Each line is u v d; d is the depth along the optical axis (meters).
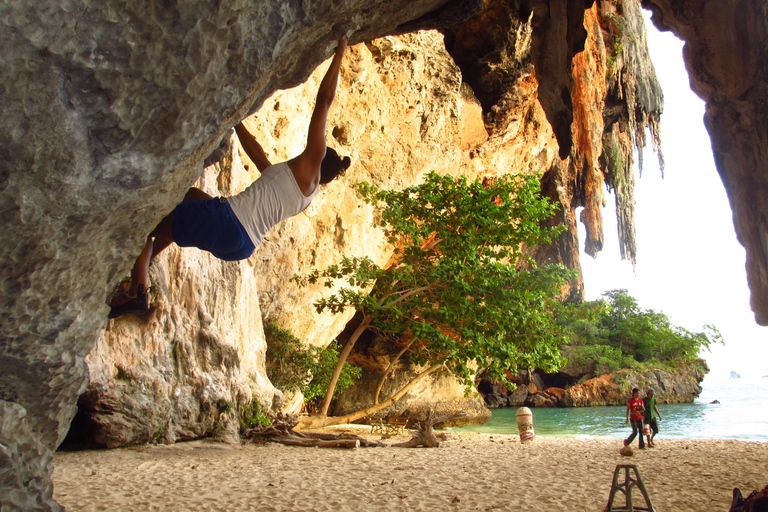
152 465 8.74
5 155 2.11
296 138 18.59
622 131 26.98
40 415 2.89
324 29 3.48
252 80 2.78
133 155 2.44
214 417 12.15
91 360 10.17
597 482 7.89
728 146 6.57
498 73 16.34
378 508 6.07
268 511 5.81
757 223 6.21
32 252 2.39
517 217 16.59
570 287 39.72
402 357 28.47
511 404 42.91
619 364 44.28
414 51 23.08
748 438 19.11
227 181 14.44
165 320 11.77
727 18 6.26
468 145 27.77
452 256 16.41
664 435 20.92
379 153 23.28
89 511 5.61
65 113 2.16
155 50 2.28
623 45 24.78
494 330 15.62
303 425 16.27
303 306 20.53
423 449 12.36
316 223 20.88
